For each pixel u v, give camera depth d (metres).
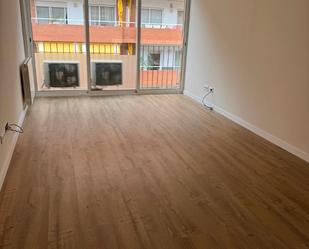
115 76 5.45
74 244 1.79
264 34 3.45
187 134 3.64
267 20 3.38
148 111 4.51
